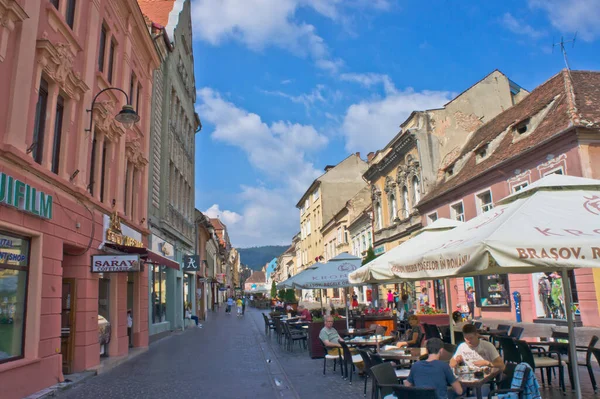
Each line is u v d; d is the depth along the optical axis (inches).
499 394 215.6
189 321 1051.3
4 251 310.2
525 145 673.0
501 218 203.6
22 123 325.1
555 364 299.6
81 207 429.1
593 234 176.7
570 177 228.2
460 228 253.0
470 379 229.3
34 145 338.3
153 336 741.9
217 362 496.4
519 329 399.2
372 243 1366.9
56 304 369.4
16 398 306.3
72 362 417.7
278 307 1504.7
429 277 251.1
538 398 211.8
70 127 419.5
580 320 574.2
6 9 308.2
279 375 406.0
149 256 500.7
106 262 445.1
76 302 428.1
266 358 520.4
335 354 416.8
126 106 442.0
